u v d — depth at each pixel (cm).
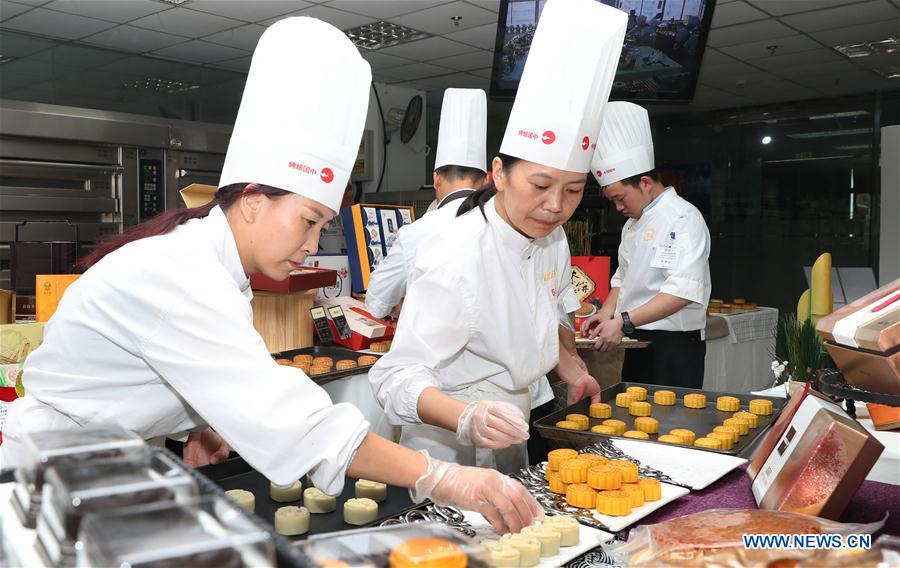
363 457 109
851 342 107
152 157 516
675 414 210
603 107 142
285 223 115
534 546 101
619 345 304
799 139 751
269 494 143
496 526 110
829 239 746
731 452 159
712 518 100
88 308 108
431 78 670
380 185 701
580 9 137
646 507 124
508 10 351
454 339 152
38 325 221
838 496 107
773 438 135
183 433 154
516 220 147
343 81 119
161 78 570
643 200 309
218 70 602
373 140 688
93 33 500
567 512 123
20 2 435
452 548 64
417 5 463
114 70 545
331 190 118
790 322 198
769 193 772
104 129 481
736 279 797
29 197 452
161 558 47
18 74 499
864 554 75
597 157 308
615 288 341
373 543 65
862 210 726
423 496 113
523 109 140
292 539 123
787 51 564
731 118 783
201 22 480
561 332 214
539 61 140
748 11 472
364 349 294
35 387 118
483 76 661
